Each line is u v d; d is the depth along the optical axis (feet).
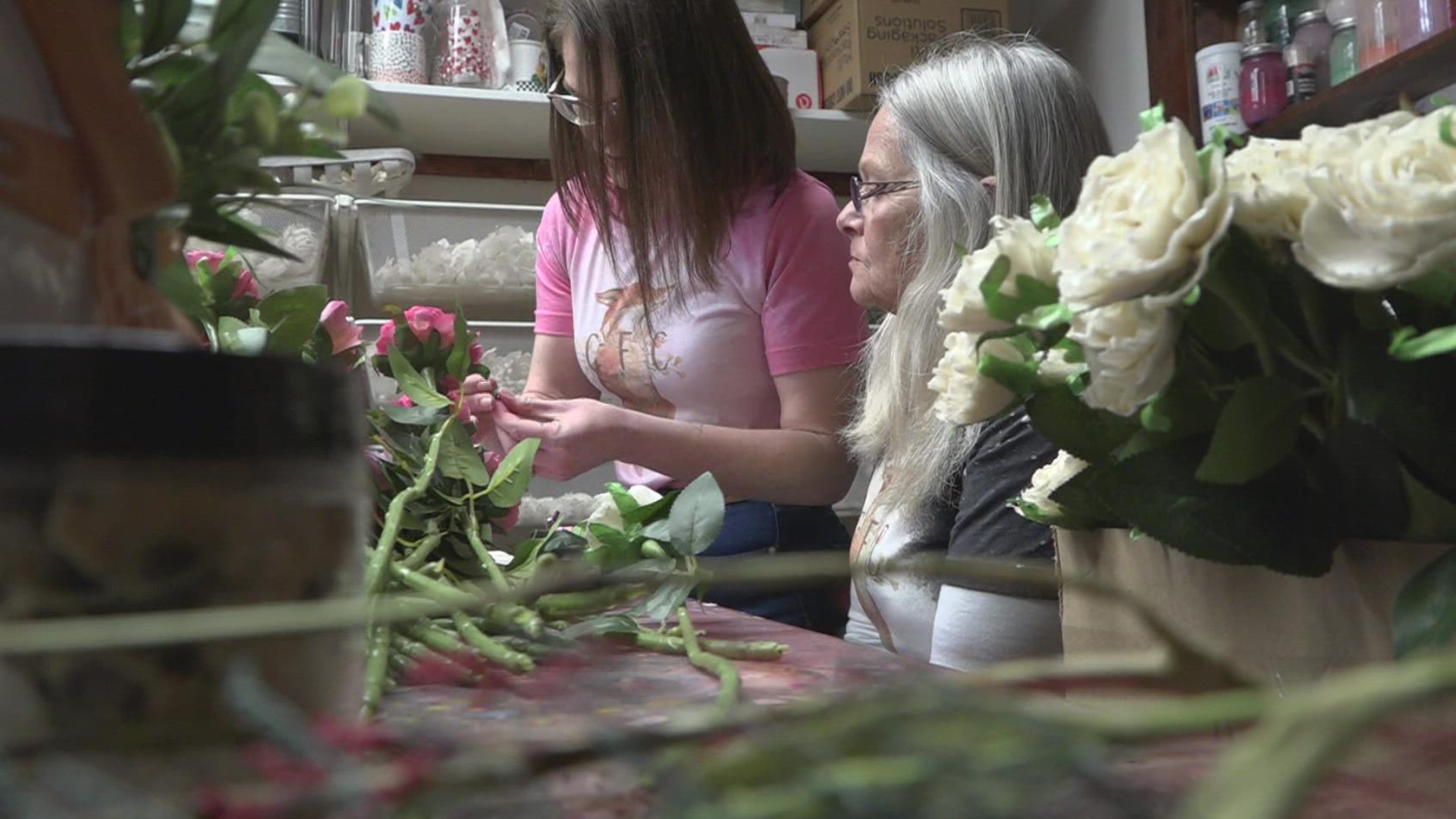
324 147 1.29
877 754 0.56
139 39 1.22
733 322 5.00
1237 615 1.50
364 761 0.67
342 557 0.97
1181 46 6.73
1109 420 1.56
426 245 6.40
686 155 4.80
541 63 7.09
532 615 1.79
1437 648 1.16
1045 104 3.85
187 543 0.85
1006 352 1.60
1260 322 1.30
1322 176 1.17
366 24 7.06
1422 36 5.41
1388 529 1.32
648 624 2.39
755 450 4.61
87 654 0.76
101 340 0.84
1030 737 0.55
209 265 2.26
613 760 0.64
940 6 7.38
